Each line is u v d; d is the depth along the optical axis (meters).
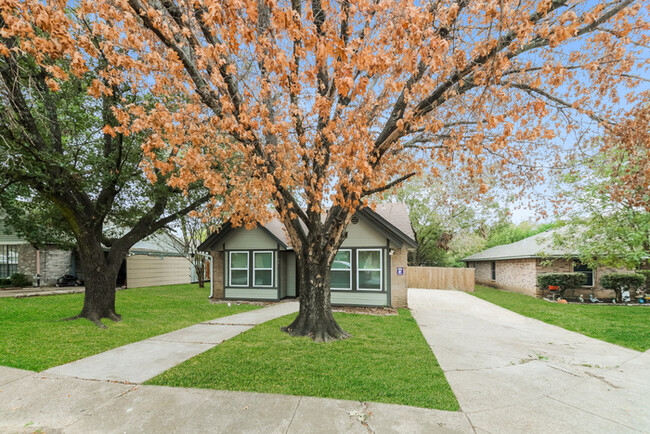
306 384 4.31
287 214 6.86
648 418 3.57
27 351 5.53
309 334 6.87
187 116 5.02
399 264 12.02
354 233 12.28
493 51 4.38
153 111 4.12
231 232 13.61
